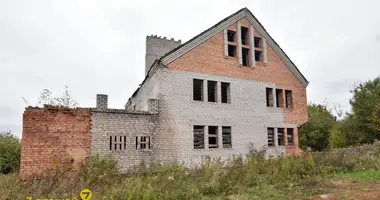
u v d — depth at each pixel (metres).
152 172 13.02
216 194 9.28
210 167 12.62
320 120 32.72
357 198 8.10
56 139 12.80
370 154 16.34
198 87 20.03
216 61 18.41
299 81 22.41
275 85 20.89
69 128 13.19
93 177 10.80
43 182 10.07
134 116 15.22
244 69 19.53
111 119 14.46
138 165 14.56
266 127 19.77
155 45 25.16
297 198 8.55
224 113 18.12
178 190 9.12
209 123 17.42
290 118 21.22
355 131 28.38
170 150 15.83
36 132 12.41
